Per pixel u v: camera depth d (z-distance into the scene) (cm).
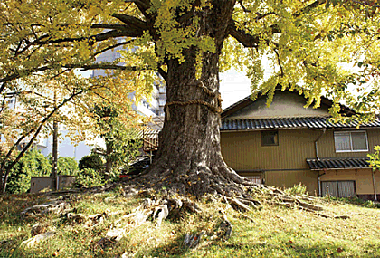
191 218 608
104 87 1259
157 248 464
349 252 445
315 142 1564
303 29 790
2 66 814
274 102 1672
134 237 489
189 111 868
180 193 711
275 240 501
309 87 1013
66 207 606
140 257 427
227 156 1598
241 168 1581
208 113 889
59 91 1370
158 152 889
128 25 923
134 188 737
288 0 829
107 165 1564
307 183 1537
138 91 1277
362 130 1559
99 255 430
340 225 627
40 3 708
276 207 732
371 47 823
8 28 806
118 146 1536
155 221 578
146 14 867
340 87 796
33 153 1944
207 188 748
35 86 1291
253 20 882
